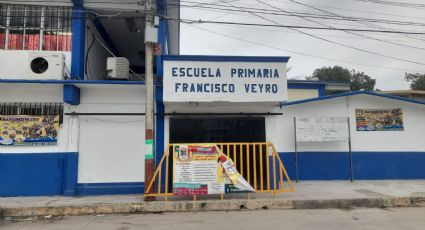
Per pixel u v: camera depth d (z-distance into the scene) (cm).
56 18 1092
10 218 800
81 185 1018
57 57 1016
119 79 1090
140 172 1040
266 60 961
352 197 932
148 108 927
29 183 1002
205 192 884
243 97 946
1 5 1082
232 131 1065
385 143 1312
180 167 889
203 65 945
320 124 1270
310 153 1301
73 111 1033
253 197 939
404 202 923
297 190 1059
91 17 1131
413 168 1309
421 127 1325
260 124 1075
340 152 1304
